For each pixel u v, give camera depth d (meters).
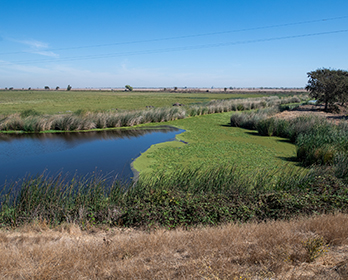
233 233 4.46
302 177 7.86
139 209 5.98
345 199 6.18
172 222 5.77
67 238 4.99
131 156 12.80
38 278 3.21
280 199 6.15
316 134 13.84
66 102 48.78
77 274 3.30
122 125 22.31
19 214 6.07
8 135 18.08
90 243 4.39
